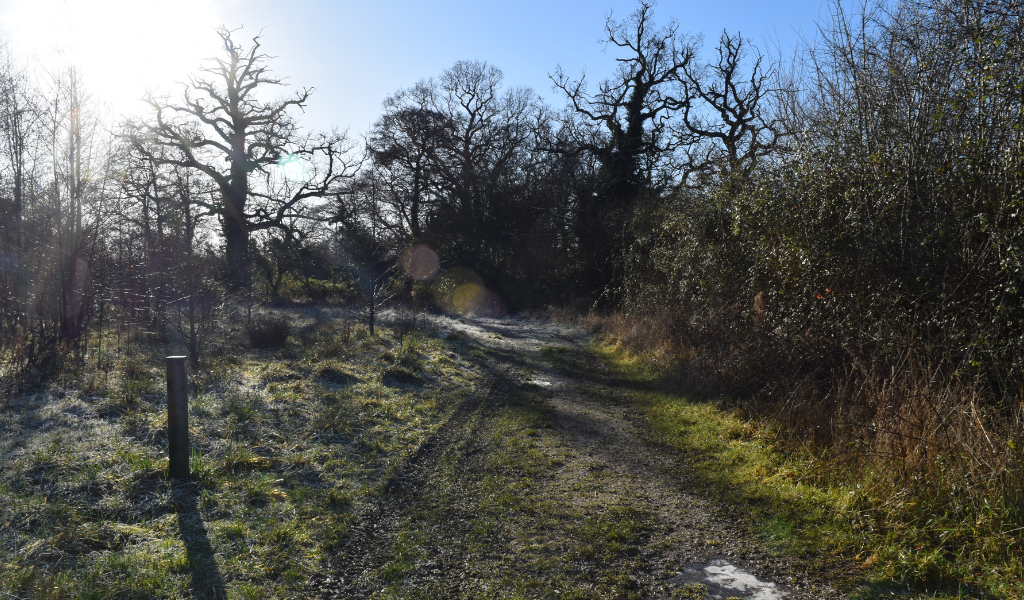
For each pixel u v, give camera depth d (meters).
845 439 5.53
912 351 5.55
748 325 9.16
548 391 10.19
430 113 36.47
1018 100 5.63
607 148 30.23
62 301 10.08
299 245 31.16
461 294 31.45
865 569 3.84
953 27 6.36
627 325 16.06
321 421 7.05
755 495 5.21
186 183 24.27
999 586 3.43
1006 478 4.09
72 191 10.47
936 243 6.07
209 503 4.69
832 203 7.28
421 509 5.01
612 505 5.14
